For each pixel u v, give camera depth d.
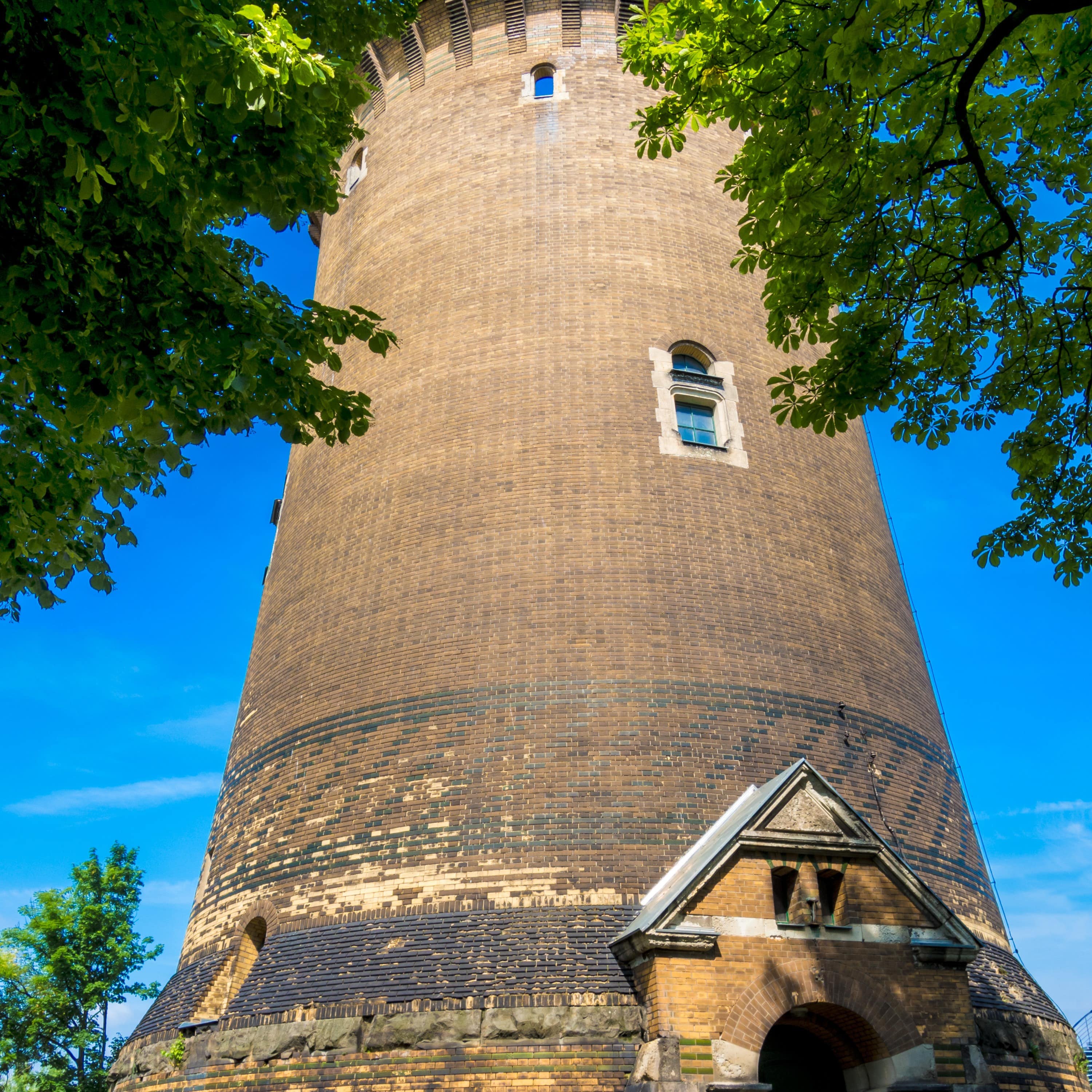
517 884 15.53
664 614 18.06
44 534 10.20
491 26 25.36
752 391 21.50
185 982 18.42
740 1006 12.77
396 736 17.69
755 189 12.00
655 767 16.50
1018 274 12.19
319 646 20.02
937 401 12.85
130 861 43.19
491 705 17.28
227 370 9.24
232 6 8.94
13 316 8.44
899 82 11.10
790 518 20.36
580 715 16.94
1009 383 12.53
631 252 22.08
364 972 15.12
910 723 19.98
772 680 18.12
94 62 7.67
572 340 20.88
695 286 22.09
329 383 24.23
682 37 12.19
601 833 15.83
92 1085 38.50
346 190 27.72
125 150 7.73
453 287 22.38
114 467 10.46
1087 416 12.28
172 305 8.92
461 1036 13.93
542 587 18.27
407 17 15.09
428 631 18.52
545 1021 13.76
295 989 15.44
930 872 17.89
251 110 9.09
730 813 15.98
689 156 23.89
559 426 19.92
